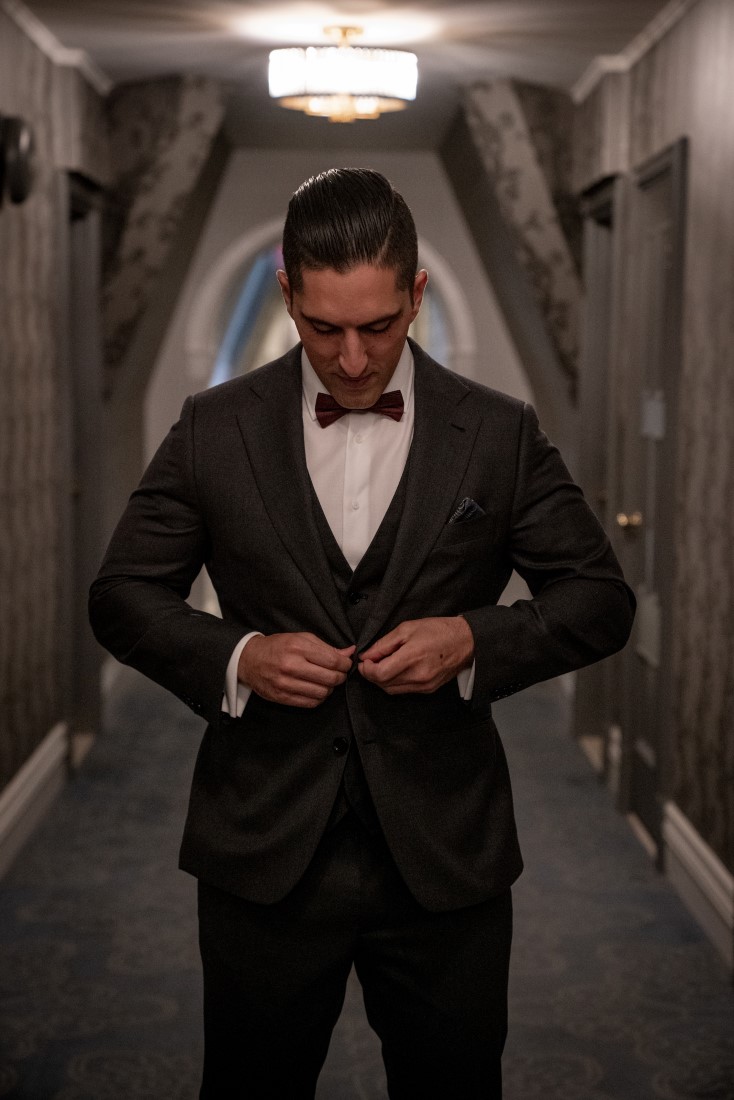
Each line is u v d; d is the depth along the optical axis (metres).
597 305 5.28
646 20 4.21
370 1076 2.71
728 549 3.34
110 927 3.53
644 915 3.65
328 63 4.41
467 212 7.30
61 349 4.83
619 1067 2.76
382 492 1.52
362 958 1.57
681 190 3.83
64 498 4.85
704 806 3.59
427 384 1.54
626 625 1.54
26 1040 2.86
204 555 1.60
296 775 1.50
